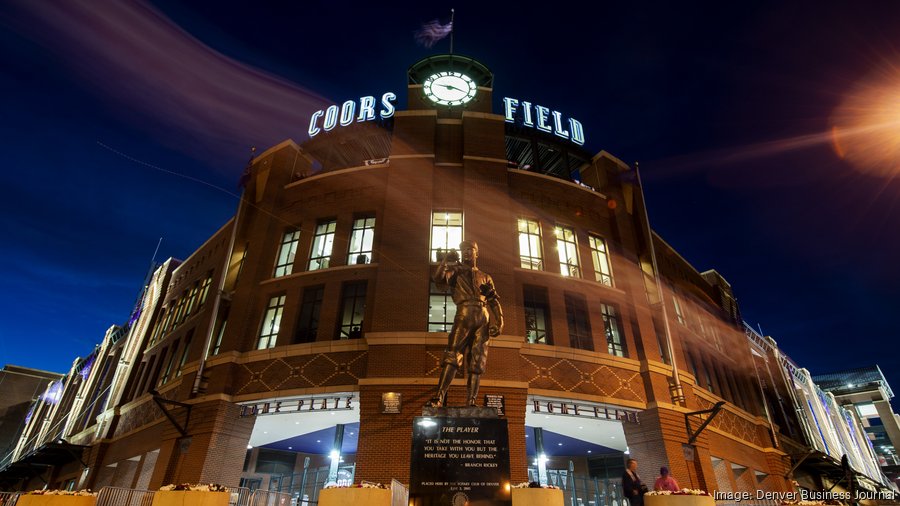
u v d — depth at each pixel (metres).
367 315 21.53
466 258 13.61
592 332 23.45
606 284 25.61
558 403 21.41
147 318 35.12
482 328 12.85
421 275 21.66
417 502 9.67
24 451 52.44
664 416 22.14
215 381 21.53
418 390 19.12
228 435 20.50
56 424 45.44
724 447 25.80
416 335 20.08
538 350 21.42
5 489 39.16
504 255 22.78
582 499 24.28
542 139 29.72
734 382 32.28
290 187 26.98
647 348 23.95
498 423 10.50
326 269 23.30
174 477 19.97
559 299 23.50
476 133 26.09
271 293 23.86
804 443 34.88
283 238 25.95
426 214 23.42
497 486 9.86
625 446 28.75
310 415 22.95
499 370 19.95
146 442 24.38
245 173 28.08
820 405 43.34
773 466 29.56
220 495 9.83
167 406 22.98
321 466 30.77
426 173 24.61
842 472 34.75
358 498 9.65
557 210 26.44
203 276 29.66
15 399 66.38
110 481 27.31
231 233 27.39
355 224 24.75
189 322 27.97
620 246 27.06
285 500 15.94
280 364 21.25
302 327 22.50
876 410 74.62
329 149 29.72
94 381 39.53
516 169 26.48
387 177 25.06
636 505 11.93
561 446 29.00
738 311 37.69
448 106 29.06
